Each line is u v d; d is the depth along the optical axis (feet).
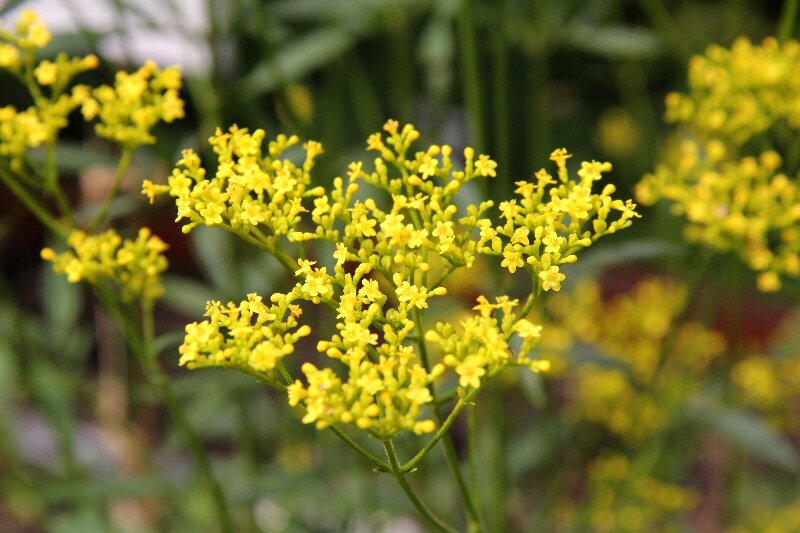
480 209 0.90
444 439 0.94
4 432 1.39
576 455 1.40
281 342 0.87
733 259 1.23
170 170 1.13
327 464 1.32
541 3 1.22
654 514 1.46
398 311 0.88
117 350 1.43
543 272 0.88
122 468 1.44
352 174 0.91
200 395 1.42
